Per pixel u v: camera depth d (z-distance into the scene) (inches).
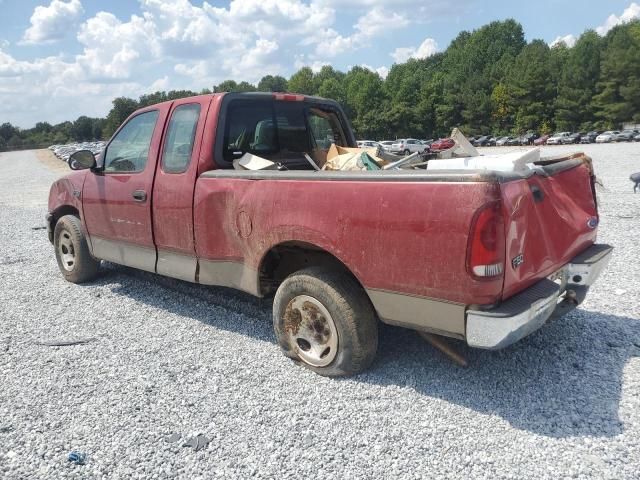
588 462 109.9
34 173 1483.8
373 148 188.9
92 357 171.5
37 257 325.4
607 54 2790.4
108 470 115.3
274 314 159.9
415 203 123.4
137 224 200.1
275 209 151.2
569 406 130.0
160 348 176.1
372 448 118.3
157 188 188.5
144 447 122.6
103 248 225.9
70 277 254.1
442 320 124.9
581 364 150.3
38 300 232.4
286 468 113.3
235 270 169.8
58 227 253.0
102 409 139.3
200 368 160.2
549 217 135.7
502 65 3447.3
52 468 116.5
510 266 118.7
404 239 125.7
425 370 151.6
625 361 150.9
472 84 3393.2
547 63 3036.4
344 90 4047.7
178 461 117.2
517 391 138.3
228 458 117.3
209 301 220.4
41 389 151.2
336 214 137.6
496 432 121.5
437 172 123.1
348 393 141.4
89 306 221.5
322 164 209.8
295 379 150.6
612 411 126.9
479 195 114.7
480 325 118.0
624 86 2664.9
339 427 126.6
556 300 130.6
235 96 183.3
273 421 130.6
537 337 169.0
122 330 193.8
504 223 115.4
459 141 182.7
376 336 146.9
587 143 2288.4
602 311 188.9
